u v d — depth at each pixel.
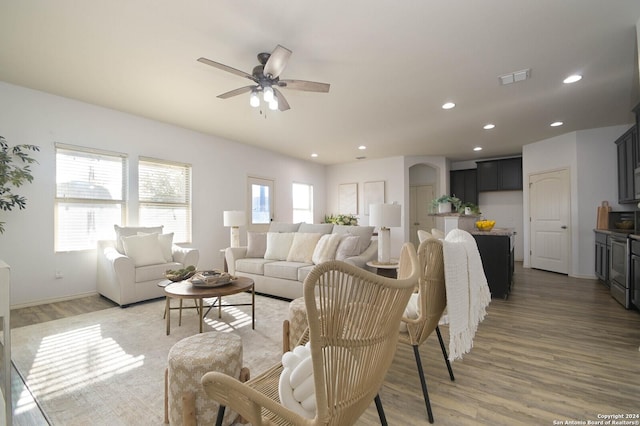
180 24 2.22
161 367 2.00
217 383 0.90
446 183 7.03
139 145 4.27
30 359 2.11
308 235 4.04
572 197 5.01
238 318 3.00
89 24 2.22
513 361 2.08
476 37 2.37
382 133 5.12
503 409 1.55
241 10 2.06
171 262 3.92
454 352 1.41
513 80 3.10
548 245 5.44
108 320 2.91
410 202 8.18
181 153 4.79
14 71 2.95
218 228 5.35
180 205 4.82
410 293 0.93
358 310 0.79
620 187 4.41
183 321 2.90
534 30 2.28
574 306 3.36
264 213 6.33
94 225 3.87
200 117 4.31
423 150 6.43
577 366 2.00
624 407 1.56
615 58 2.68
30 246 3.36
